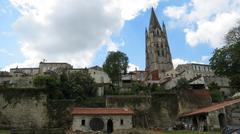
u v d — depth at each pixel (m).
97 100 61.84
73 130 45.69
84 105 58.12
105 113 48.66
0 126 52.31
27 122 53.59
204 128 47.00
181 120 57.12
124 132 41.16
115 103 56.81
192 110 59.06
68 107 55.09
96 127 47.56
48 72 85.38
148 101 57.88
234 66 64.19
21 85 76.50
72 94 62.97
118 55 94.88
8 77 81.94
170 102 58.88
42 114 54.34
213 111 47.06
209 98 61.19
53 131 36.41
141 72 121.69
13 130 35.81
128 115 49.41
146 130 44.03
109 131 47.88
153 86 79.62
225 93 82.50
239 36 66.19
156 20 160.12
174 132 43.09
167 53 151.38
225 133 23.44
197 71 119.88
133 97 57.75
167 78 101.81
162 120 56.81
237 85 64.44
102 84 76.06
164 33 158.12
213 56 67.94
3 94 55.06
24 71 104.56
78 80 68.50
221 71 66.00
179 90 61.62
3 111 53.91
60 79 66.38
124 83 89.44
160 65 146.88
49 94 59.56
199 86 72.19
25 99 55.25
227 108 47.53
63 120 53.84
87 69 90.62
